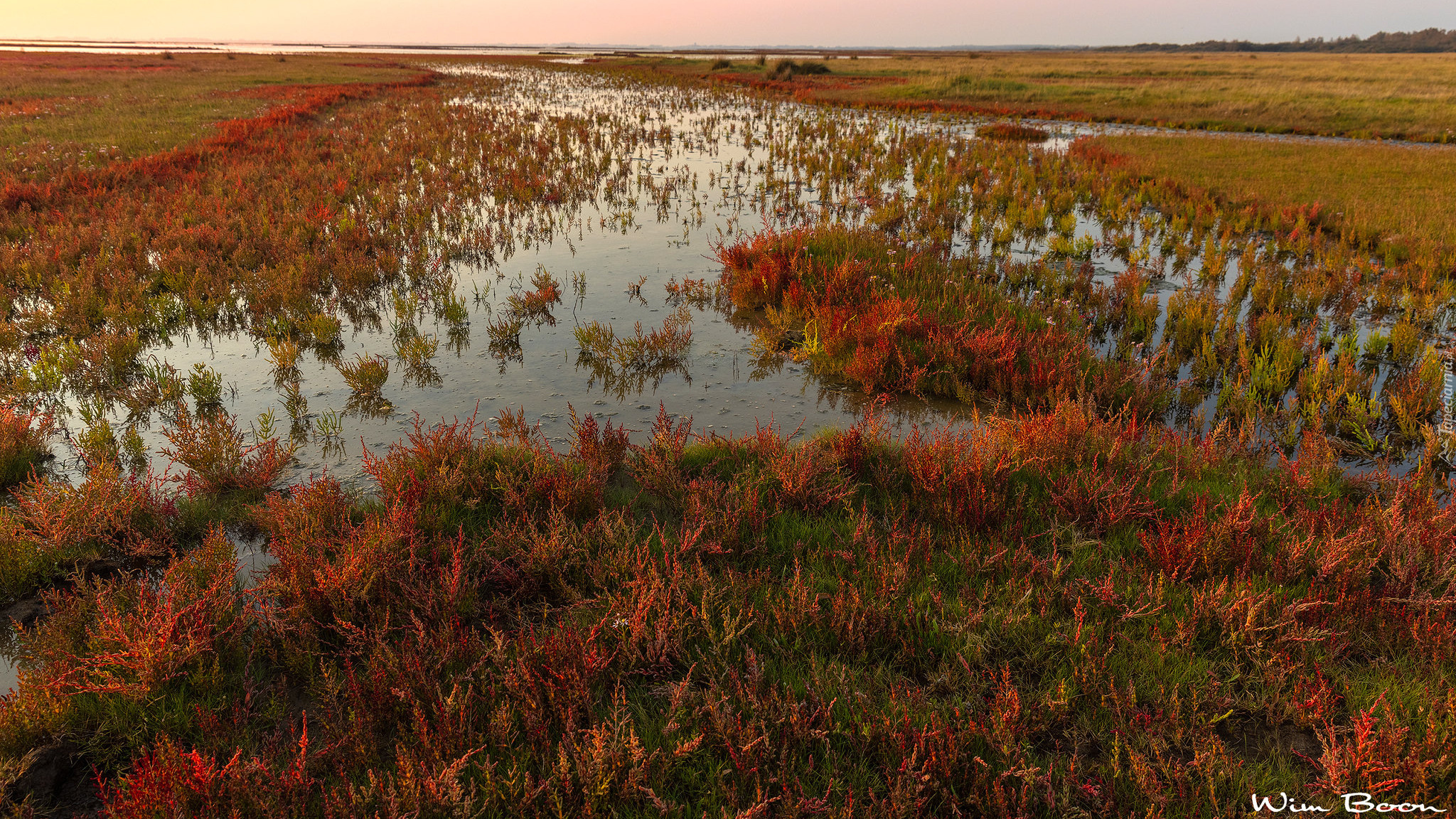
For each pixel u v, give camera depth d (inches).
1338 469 217.0
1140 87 1646.2
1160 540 173.2
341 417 259.6
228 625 150.1
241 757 122.5
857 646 148.3
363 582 157.3
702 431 253.8
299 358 312.2
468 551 180.5
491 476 210.1
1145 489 199.5
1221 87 1641.2
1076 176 727.7
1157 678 138.5
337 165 711.1
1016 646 147.6
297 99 1299.2
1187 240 510.6
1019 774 112.4
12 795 115.6
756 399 281.1
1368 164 739.4
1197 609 151.8
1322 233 514.0
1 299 346.6
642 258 467.5
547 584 173.0
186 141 807.7
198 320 348.5
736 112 1368.1
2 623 155.9
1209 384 296.0
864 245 447.5
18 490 200.1
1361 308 374.9
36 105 1075.9
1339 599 150.5
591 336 321.1
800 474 199.8
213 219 493.7
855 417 267.9
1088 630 147.3
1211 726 126.0
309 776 121.0
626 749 118.7
